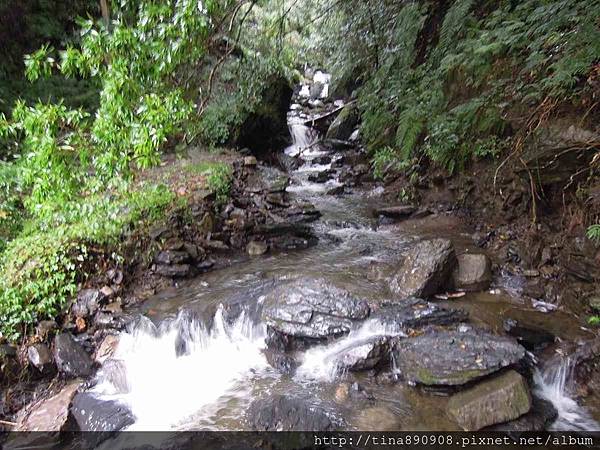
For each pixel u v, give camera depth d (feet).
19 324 14.26
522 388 11.11
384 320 14.15
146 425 12.03
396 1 35.22
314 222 24.25
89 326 15.58
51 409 12.42
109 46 13.94
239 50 39.52
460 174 23.13
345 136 39.42
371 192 29.04
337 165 34.94
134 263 18.11
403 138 25.49
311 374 13.30
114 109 13.51
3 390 13.07
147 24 14.53
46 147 13.21
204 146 33.09
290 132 41.81
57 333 14.66
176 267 18.39
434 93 24.71
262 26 43.62
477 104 20.75
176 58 15.24
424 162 25.98
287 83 40.55
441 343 12.90
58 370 13.84
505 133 20.39
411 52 30.25
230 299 16.30
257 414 11.81
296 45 56.75
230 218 22.72
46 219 16.76
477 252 18.67
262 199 25.94
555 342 13.29
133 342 14.97
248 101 35.65
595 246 14.85
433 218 23.11
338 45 44.09
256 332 15.17
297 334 14.24
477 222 21.22
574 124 16.02
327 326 14.25
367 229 23.34
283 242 21.66
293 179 32.32
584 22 15.84
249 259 20.35
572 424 10.84
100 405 12.66
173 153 31.35
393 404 11.76
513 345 12.51
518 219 18.85
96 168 15.15
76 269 16.49
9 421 12.29
